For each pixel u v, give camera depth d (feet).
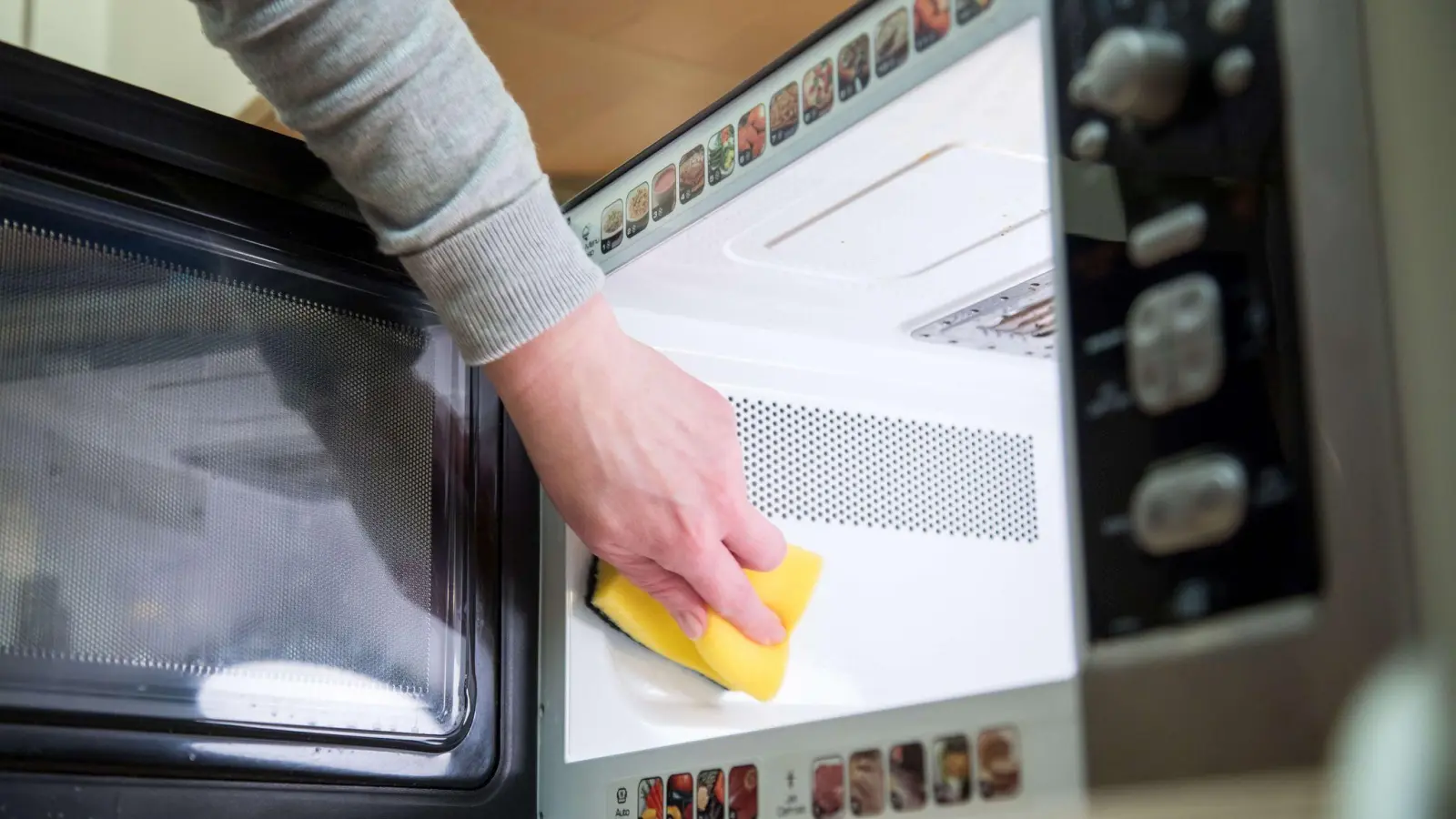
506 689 2.47
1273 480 1.18
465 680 2.40
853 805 1.70
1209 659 1.21
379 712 2.24
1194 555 1.24
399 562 2.34
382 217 2.07
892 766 1.63
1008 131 1.82
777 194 2.06
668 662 2.59
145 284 2.08
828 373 2.82
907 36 1.71
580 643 2.49
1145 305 1.33
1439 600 1.06
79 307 1.99
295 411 2.24
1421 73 1.16
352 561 2.27
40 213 1.97
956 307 2.66
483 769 2.40
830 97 1.86
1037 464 3.14
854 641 2.73
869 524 2.82
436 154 1.94
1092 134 1.41
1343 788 1.08
